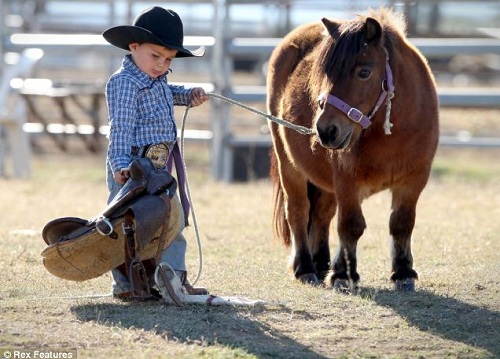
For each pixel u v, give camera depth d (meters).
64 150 27.61
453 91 23.72
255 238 14.07
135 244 8.52
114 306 9.07
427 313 9.16
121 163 8.61
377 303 9.58
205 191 19.59
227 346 7.73
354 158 10.09
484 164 29.23
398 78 9.91
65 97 25.66
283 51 12.40
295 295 9.86
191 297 9.16
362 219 10.38
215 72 23.44
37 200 18.12
